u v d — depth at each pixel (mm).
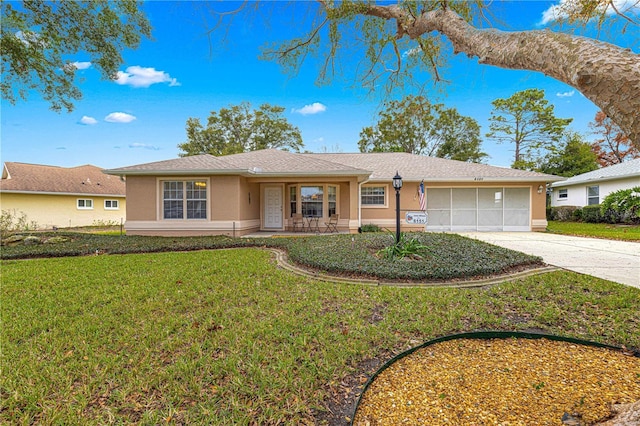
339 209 13195
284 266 6219
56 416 1922
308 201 13141
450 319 3354
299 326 3193
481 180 12875
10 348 2766
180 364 2473
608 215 15383
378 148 27781
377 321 3385
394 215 13516
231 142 31094
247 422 1861
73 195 18562
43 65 8586
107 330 3156
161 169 10562
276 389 2162
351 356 2609
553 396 2018
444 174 13492
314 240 8523
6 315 3562
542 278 4922
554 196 21000
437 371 2387
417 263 5672
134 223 10961
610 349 2660
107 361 2537
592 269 5535
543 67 1714
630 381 2162
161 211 10984
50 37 8125
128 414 1960
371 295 4227
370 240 8039
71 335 3037
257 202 13047
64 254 7809
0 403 2053
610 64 1319
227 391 2150
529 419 1803
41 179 17891
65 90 9227
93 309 3760
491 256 6129
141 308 3775
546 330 3086
